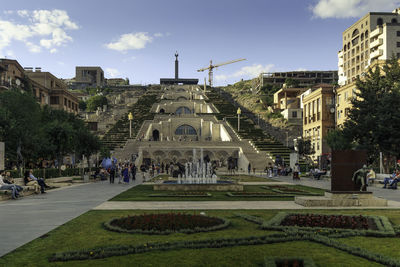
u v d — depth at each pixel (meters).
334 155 15.85
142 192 21.73
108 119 115.62
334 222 10.19
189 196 18.89
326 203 14.81
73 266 6.52
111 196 19.22
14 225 10.42
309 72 159.50
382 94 39.09
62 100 80.25
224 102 131.00
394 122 34.44
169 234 9.12
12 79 61.38
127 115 107.50
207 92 152.62
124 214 12.53
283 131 95.31
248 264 6.66
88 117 121.88
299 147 60.34
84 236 8.91
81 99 171.00
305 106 75.38
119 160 57.72
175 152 68.69
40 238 8.71
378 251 7.60
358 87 40.69
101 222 10.88
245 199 17.64
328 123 64.06
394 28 78.56
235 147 68.56
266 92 147.00
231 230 9.64
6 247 7.88
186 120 100.00
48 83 81.12
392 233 9.00
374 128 35.94
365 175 15.45
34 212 13.10
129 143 71.44
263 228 9.77
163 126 97.75
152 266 6.53
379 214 12.59
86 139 39.00
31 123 39.97
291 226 9.85
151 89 187.12
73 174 41.59
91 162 58.59
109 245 7.97
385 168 38.31
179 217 10.90
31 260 6.89
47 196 19.30
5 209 13.96
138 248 7.64
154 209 13.90
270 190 22.97
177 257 7.07
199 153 68.56
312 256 7.20
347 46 95.94
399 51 78.62
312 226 10.12
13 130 33.25
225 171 59.50
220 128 92.75
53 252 7.45
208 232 9.38
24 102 40.88
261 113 116.50
